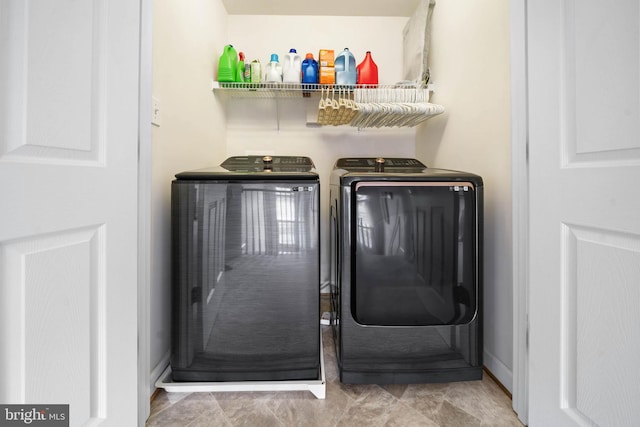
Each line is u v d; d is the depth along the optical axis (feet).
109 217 2.65
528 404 3.41
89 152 2.45
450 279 4.12
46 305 2.11
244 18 7.91
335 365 4.78
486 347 4.62
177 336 3.95
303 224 3.98
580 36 2.72
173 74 4.70
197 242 3.92
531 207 3.30
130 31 2.88
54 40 2.14
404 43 7.80
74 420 2.34
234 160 5.93
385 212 4.08
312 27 7.98
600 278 2.59
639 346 2.30
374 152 8.18
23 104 1.95
